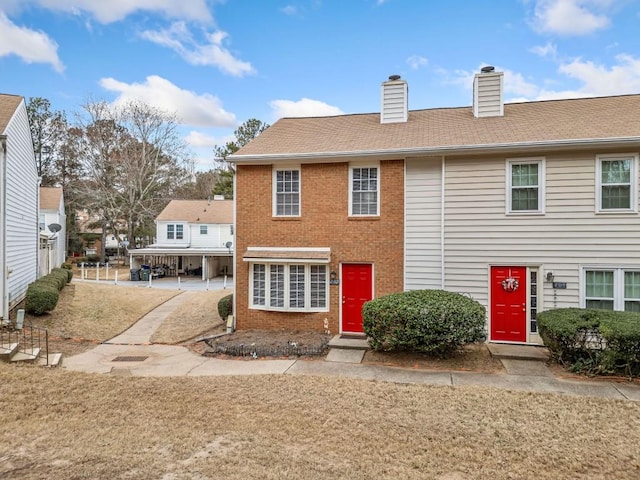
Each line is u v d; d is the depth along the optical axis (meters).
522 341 10.57
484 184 10.87
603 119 11.11
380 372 8.59
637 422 5.98
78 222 52.22
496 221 10.78
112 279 30.62
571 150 10.26
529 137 10.55
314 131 13.90
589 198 10.18
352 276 11.93
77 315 14.33
